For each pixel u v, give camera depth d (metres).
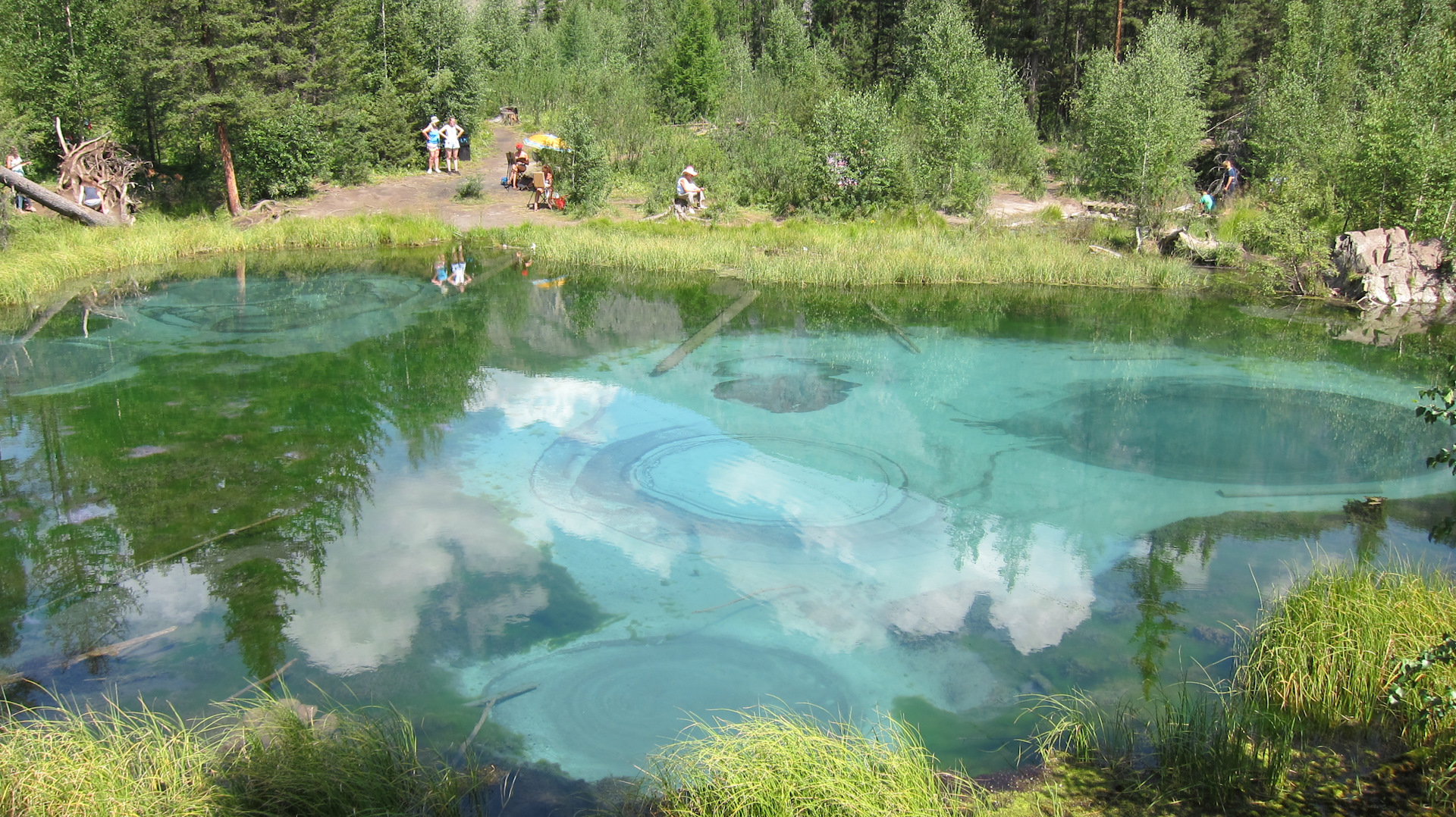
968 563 6.87
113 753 4.25
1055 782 4.48
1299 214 18.19
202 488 7.98
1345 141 19.38
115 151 20.45
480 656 5.61
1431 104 17.88
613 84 33.78
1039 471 8.64
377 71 27.02
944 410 10.24
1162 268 17.47
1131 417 10.13
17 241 17.09
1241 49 34.25
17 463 8.43
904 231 20.36
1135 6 38.38
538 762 4.66
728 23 54.06
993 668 5.56
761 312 14.95
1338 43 28.03
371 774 4.28
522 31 47.19
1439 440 9.47
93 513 7.46
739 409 10.18
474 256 19.34
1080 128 30.53
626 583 6.51
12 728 4.54
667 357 12.17
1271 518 7.66
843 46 45.12
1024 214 23.16
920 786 4.07
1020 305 15.79
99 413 9.78
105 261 17.00
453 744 4.80
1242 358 12.53
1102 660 5.64
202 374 11.18
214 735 4.72
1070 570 6.79
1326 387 11.32
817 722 4.94
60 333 12.90
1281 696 5.07
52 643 5.70
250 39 21.38
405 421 9.68
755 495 7.97
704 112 37.50
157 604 6.15
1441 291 16.00
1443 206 16.33
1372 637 5.15
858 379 11.35
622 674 5.46
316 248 19.83
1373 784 4.37
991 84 28.22
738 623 6.01
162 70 19.22
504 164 27.73
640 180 26.25
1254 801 4.27
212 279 16.69
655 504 7.78
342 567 6.68
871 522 7.50
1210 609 6.25
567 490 8.02
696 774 4.29
